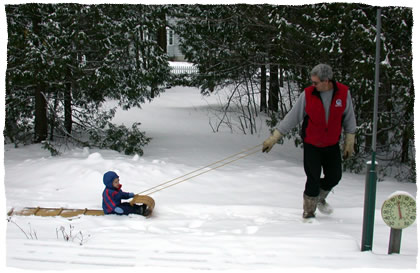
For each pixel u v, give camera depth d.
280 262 3.61
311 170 5.06
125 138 10.84
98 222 5.27
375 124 3.93
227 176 8.02
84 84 10.37
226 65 15.76
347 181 8.43
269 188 7.41
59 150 10.39
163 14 13.95
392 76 8.24
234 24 13.66
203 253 3.85
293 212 5.92
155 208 6.05
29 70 9.45
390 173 10.29
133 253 3.84
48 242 4.09
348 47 8.68
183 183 7.45
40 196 6.54
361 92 8.95
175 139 13.52
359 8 8.43
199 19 12.91
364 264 3.52
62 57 9.62
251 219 5.58
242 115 17.73
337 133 4.95
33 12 9.91
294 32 9.30
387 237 4.61
